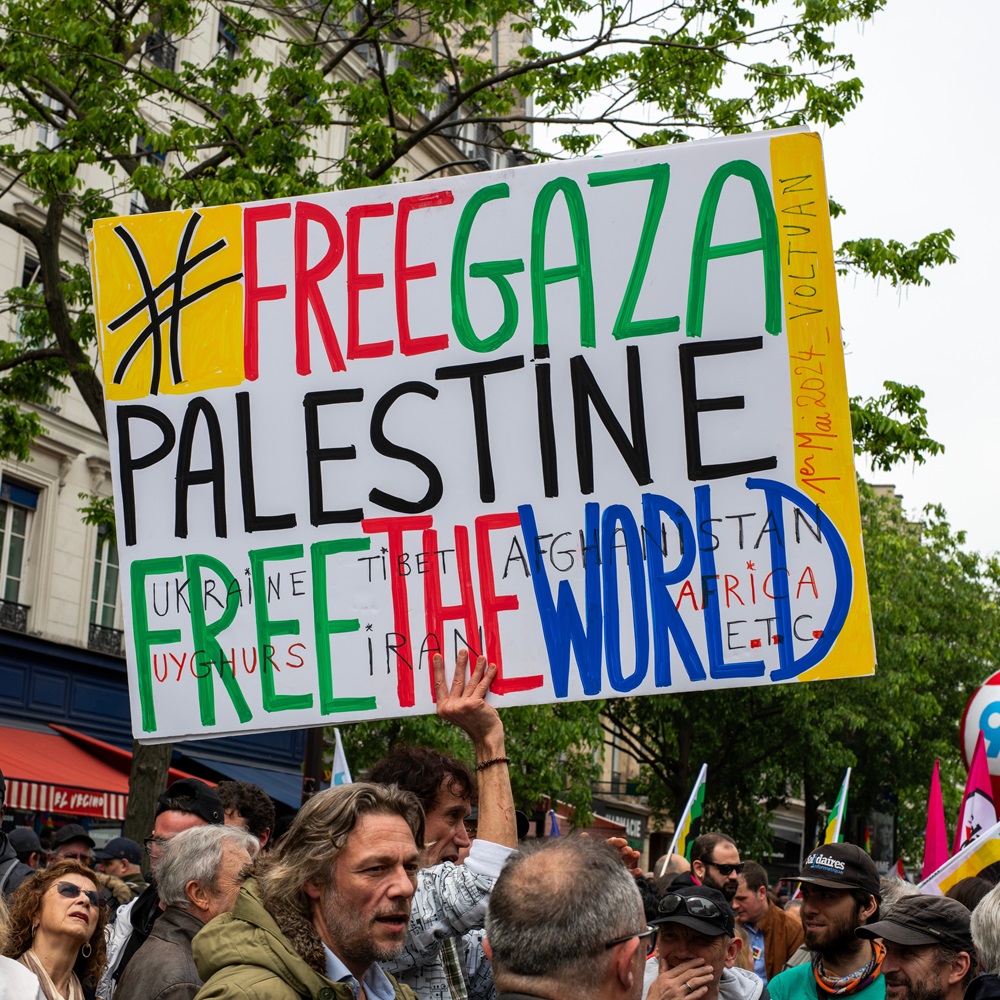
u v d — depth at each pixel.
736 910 7.09
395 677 4.28
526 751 18.72
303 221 4.56
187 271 4.61
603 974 2.60
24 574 21.98
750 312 4.26
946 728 34.38
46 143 22.23
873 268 14.70
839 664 4.02
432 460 4.38
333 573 4.38
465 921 3.47
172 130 13.27
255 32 14.63
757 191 4.30
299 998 2.85
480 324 4.41
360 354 4.48
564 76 14.45
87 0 13.33
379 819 3.00
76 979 4.54
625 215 4.37
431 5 14.31
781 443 4.17
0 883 5.73
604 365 4.32
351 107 14.06
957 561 35.94
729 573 4.13
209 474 4.51
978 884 5.59
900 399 15.25
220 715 4.37
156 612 4.46
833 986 5.00
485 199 4.46
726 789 30.72
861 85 14.20
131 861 9.46
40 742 20.88
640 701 29.16
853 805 35.00
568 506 4.27
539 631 4.21
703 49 14.01
